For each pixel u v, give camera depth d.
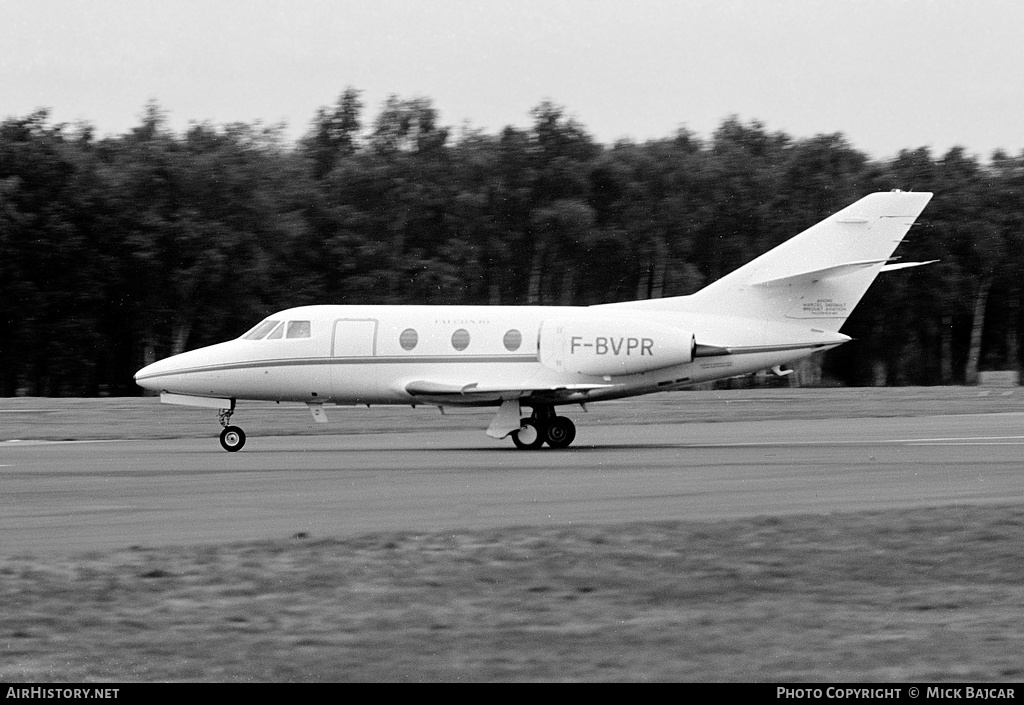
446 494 70.81
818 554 50.16
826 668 34.38
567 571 47.12
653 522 58.22
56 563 48.62
